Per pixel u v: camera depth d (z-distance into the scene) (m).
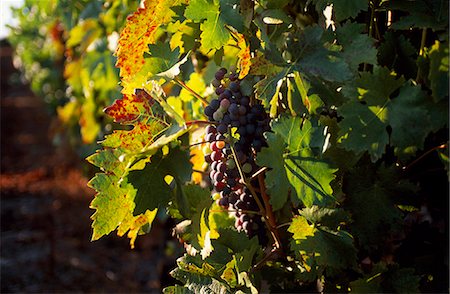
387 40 0.94
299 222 0.95
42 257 3.76
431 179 0.97
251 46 1.01
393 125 0.89
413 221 1.00
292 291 0.99
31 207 4.87
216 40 0.97
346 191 0.95
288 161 0.95
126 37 1.03
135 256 3.74
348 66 0.91
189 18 0.96
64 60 4.30
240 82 1.03
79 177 5.43
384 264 0.93
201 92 1.23
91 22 2.06
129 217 1.05
